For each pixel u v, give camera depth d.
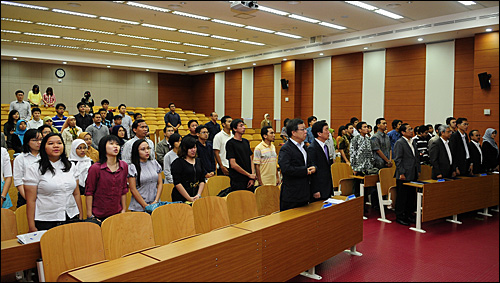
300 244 3.48
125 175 3.66
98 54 16.91
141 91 19.86
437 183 5.50
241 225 3.18
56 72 17.38
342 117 13.77
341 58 13.75
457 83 10.77
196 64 18.88
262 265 3.07
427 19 10.16
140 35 12.72
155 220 3.19
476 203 6.13
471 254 4.39
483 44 9.88
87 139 5.73
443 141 6.25
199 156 5.43
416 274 3.82
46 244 2.57
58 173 3.28
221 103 19.20
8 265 2.58
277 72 16.20
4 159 3.74
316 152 4.30
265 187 4.36
